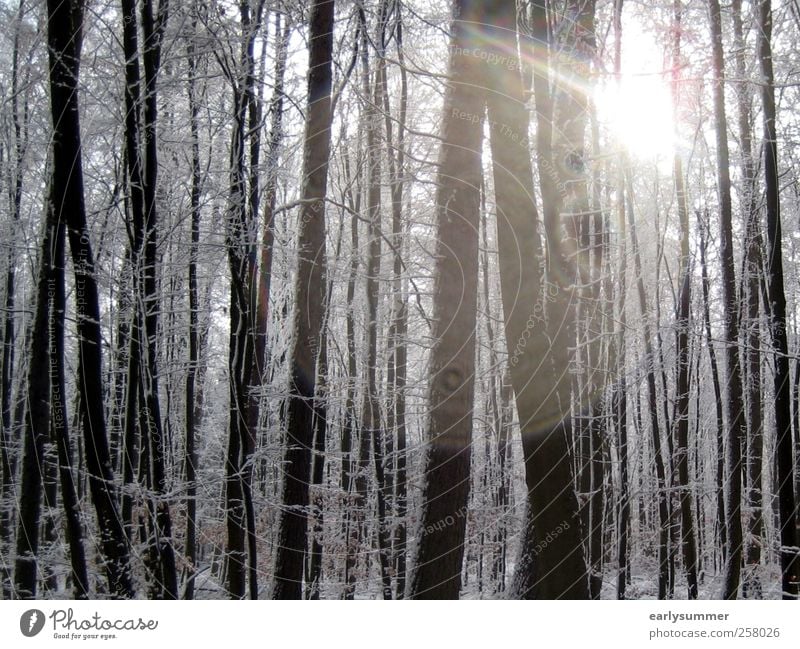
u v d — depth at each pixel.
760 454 13.05
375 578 12.76
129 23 7.17
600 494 10.24
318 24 7.07
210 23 8.62
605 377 10.25
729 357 9.48
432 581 6.14
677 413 14.63
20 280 14.10
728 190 9.38
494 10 6.63
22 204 12.70
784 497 8.62
